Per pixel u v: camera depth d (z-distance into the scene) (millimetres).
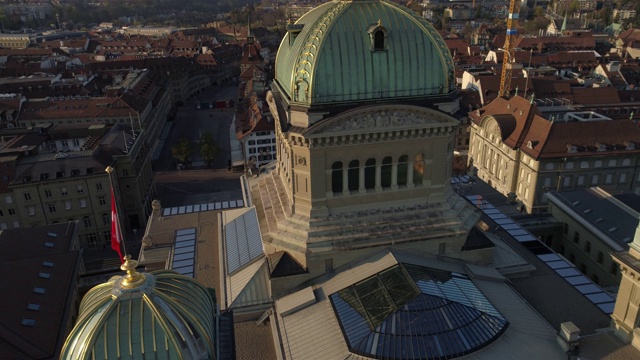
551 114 146750
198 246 75188
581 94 173125
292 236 57344
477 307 52344
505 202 96562
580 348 52219
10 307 67812
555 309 58906
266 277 60031
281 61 62031
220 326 41094
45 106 170375
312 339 51062
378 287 53594
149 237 76500
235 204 90375
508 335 50719
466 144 168125
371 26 53719
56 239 89812
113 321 33125
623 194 89000
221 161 174750
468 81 187625
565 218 90500
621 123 123938
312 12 60438
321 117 52969
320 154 54844
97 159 117375
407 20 54969
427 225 58375
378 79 53875
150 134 183875
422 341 48125
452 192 63594
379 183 58156
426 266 57250
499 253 65625
